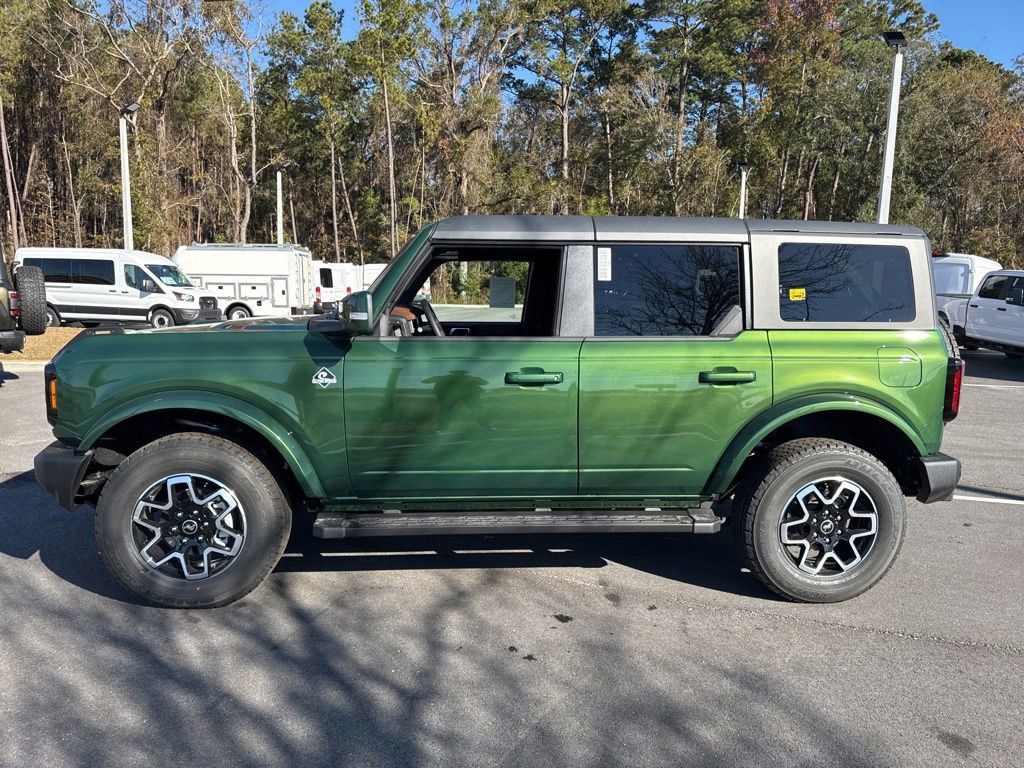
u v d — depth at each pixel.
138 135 33.50
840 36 43.59
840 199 42.62
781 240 3.77
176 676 3.07
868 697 2.99
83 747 2.60
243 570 3.62
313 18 38.97
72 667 3.12
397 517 3.71
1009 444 7.85
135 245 33.25
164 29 35.22
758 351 3.69
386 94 36.66
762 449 4.05
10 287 8.70
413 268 3.70
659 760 2.57
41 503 5.29
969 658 3.31
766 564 3.74
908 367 3.74
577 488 3.78
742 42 47.62
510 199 39.97
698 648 3.38
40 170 40.56
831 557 3.84
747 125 45.47
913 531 5.05
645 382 3.64
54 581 3.98
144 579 3.59
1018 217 37.19
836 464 3.69
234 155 39.84
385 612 3.69
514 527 3.66
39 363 12.05
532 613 3.71
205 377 3.55
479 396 3.60
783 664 3.24
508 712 2.85
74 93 34.62
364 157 46.84
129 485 3.52
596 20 46.22
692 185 40.28
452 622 3.60
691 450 3.72
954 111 37.06
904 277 3.82
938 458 3.85
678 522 3.74
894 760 2.59
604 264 3.71
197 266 21.16
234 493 3.57
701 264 3.74
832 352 3.72
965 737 2.73
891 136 17.22
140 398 3.57
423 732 2.72
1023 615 3.76
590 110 49.28
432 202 42.47
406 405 3.59
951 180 38.91
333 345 3.61
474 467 3.68
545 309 4.29
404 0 35.06
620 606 3.81
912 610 3.80
